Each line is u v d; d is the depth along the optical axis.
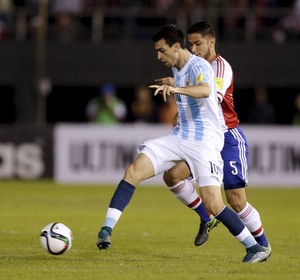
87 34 99.69
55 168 83.62
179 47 34.38
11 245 40.94
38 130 83.62
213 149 34.41
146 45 97.50
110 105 90.31
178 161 34.97
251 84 97.44
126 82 97.81
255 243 35.22
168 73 97.56
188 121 34.62
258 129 82.75
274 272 33.03
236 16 97.12
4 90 110.81
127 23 98.50
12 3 98.69
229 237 45.53
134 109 92.12
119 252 39.03
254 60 97.00
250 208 36.53
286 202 67.88
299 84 97.44
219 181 34.69
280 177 83.12
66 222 52.16
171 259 36.78
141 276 31.48
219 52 96.81
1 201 65.12
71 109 110.38
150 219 54.72
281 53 97.19
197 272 32.66
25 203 63.91
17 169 83.88
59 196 69.81
